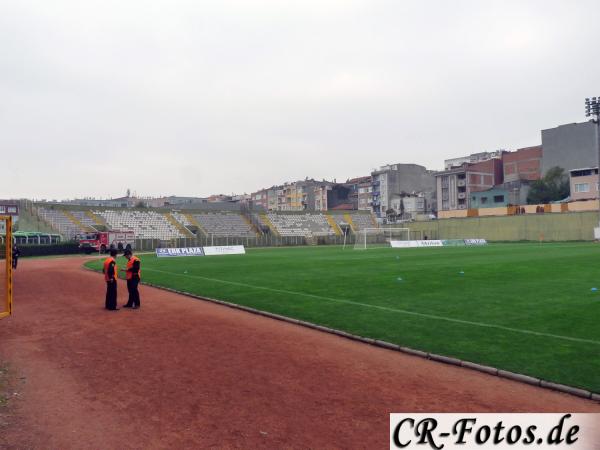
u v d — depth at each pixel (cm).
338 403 646
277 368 817
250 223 8506
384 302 1455
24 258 4703
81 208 6956
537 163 9050
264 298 1620
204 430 562
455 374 780
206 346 985
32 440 540
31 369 828
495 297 1493
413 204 10206
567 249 4441
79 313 1410
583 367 776
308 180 13400
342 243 8544
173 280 2289
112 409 633
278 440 533
